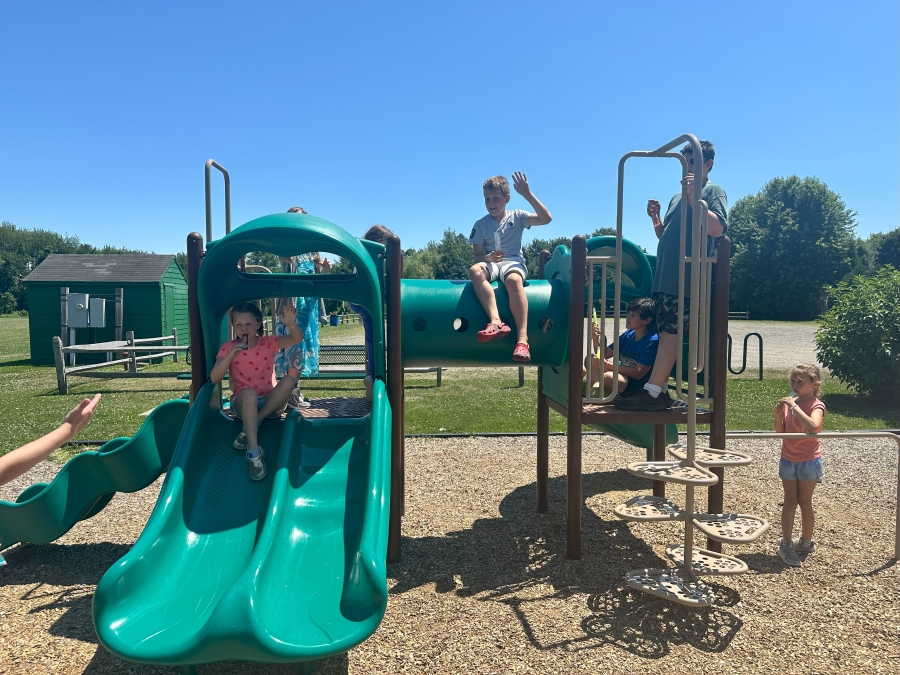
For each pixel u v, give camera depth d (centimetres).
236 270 409
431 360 447
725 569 354
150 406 1057
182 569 301
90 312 1747
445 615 351
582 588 387
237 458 373
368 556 269
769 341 2553
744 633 332
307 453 372
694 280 364
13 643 325
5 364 1794
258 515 337
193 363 411
